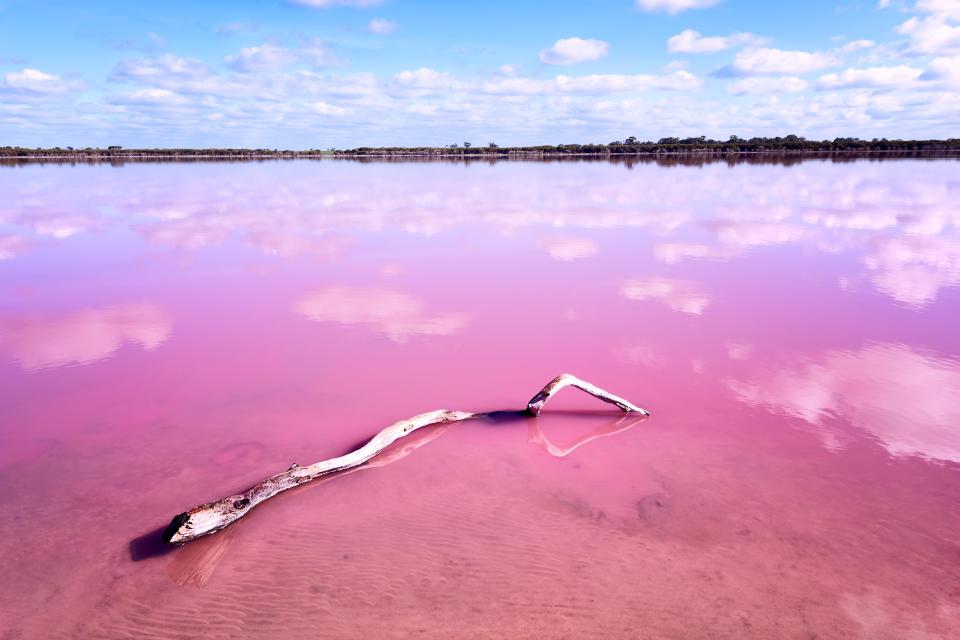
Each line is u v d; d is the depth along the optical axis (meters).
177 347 9.05
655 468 5.64
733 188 37.69
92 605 4.03
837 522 4.79
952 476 5.39
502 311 10.91
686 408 6.85
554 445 6.13
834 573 4.25
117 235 20.39
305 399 7.19
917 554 4.42
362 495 5.30
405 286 12.95
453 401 7.14
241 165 83.06
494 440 6.24
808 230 20.38
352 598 4.07
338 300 11.80
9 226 22.42
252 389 7.48
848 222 22.19
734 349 8.73
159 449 6.01
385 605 4.00
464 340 9.30
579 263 15.27
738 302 11.34
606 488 5.34
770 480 5.39
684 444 6.06
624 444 6.11
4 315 10.81
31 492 5.27
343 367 8.22
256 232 21.00
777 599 4.03
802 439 6.09
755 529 4.73
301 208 28.53
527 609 3.95
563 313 10.73
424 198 33.12
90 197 33.91
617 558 4.43
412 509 5.07
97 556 4.50
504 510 5.04
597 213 25.86
